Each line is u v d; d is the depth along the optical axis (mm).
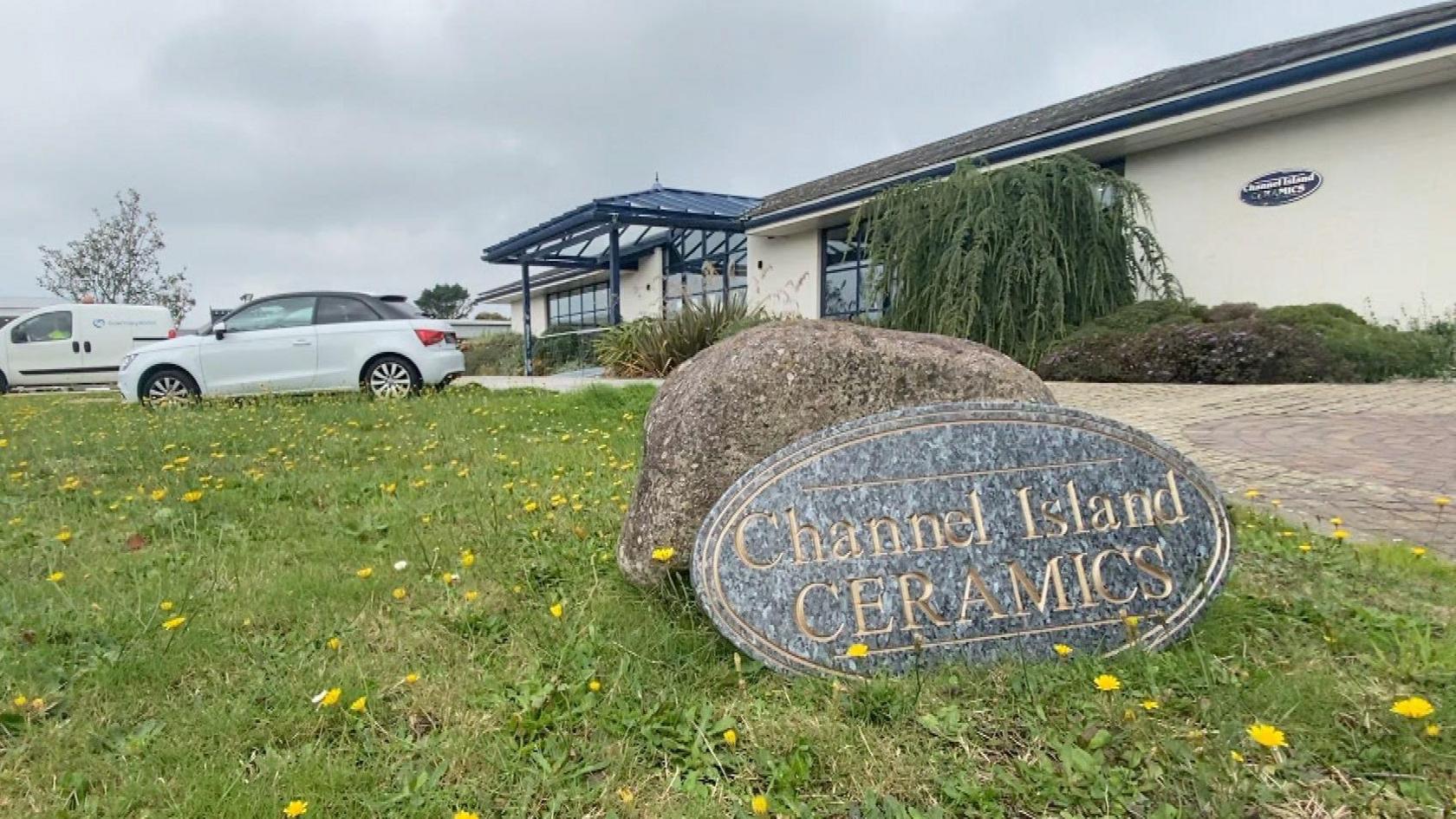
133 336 14898
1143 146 10695
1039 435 1986
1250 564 2475
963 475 1956
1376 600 2189
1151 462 1991
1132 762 1448
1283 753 1466
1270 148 9578
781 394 2344
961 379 2420
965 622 1861
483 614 2240
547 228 16156
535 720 1657
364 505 3631
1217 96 9148
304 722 1674
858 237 15375
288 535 3150
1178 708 1628
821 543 1909
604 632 2088
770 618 1869
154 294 23688
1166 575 1929
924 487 1946
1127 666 1799
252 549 2926
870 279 11711
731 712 1708
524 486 3875
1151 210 10344
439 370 8953
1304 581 2326
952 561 1898
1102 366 8672
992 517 1929
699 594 1900
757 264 18156
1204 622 1954
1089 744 1510
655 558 2213
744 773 1505
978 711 1662
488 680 1844
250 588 2451
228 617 2223
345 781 1477
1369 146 8734
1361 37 7965
